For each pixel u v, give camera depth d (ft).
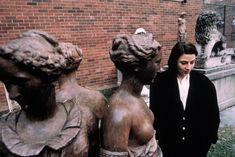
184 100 9.38
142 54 3.74
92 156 3.86
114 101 4.00
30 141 3.22
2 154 3.25
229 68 23.91
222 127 20.35
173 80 9.38
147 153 4.01
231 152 16.26
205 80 9.50
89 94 4.11
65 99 3.96
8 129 3.27
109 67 28.45
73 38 25.55
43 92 3.07
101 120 3.97
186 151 9.67
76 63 4.28
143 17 31.37
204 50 21.81
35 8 22.79
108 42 28.22
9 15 21.40
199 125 9.44
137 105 4.02
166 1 33.78
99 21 27.27
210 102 9.41
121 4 28.94
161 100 9.37
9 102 10.69
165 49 34.65
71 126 3.29
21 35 3.07
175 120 9.37
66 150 3.20
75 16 25.46
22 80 2.87
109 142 3.80
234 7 55.93
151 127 4.08
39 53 2.82
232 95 25.08
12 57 2.77
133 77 4.02
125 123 3.84
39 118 3.33
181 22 26.71
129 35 3.88
